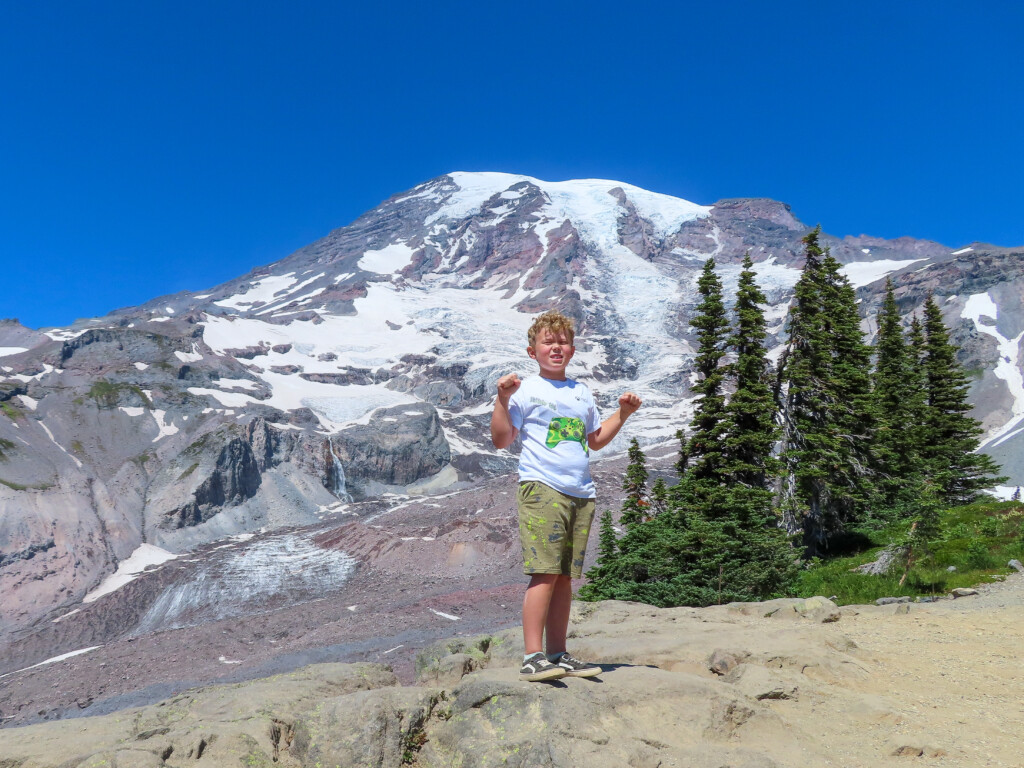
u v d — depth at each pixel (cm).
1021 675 618
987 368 19650
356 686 531
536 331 468
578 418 450
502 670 492
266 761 377
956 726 483
